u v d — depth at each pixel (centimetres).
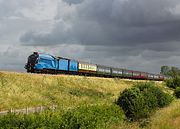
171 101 4225
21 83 4581
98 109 2638
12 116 1795
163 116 2984
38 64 5803
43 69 5959
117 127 2442
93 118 2314
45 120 1877
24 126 1739
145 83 4000
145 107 3306
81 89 5859
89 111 2442
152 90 3875
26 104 3853
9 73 4659
